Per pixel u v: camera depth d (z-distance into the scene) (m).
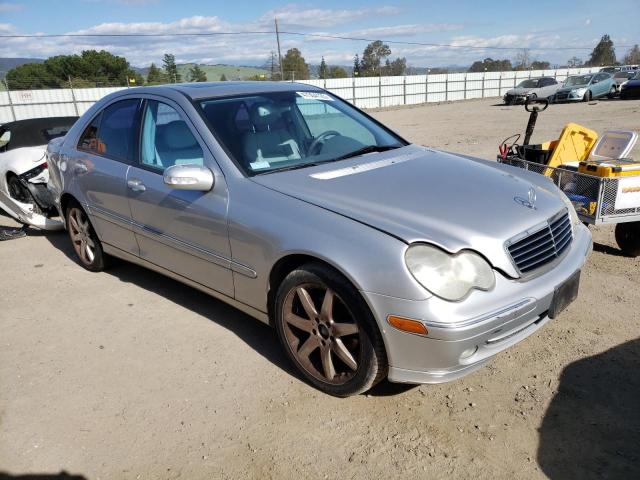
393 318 2.47
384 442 2.56
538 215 2.88
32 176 5.97
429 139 14.78
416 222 2.63
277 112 3.79
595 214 4.20
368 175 3.19
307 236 2.75
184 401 2.95
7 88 31.19
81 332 3.78
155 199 3.66
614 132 4.75
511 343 2.66
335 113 4.14
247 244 3.06
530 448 2.47
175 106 3.67
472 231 2.60
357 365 2.72
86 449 2.62
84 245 4.87
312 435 2.63
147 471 2.46
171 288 4.48
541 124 16.73
